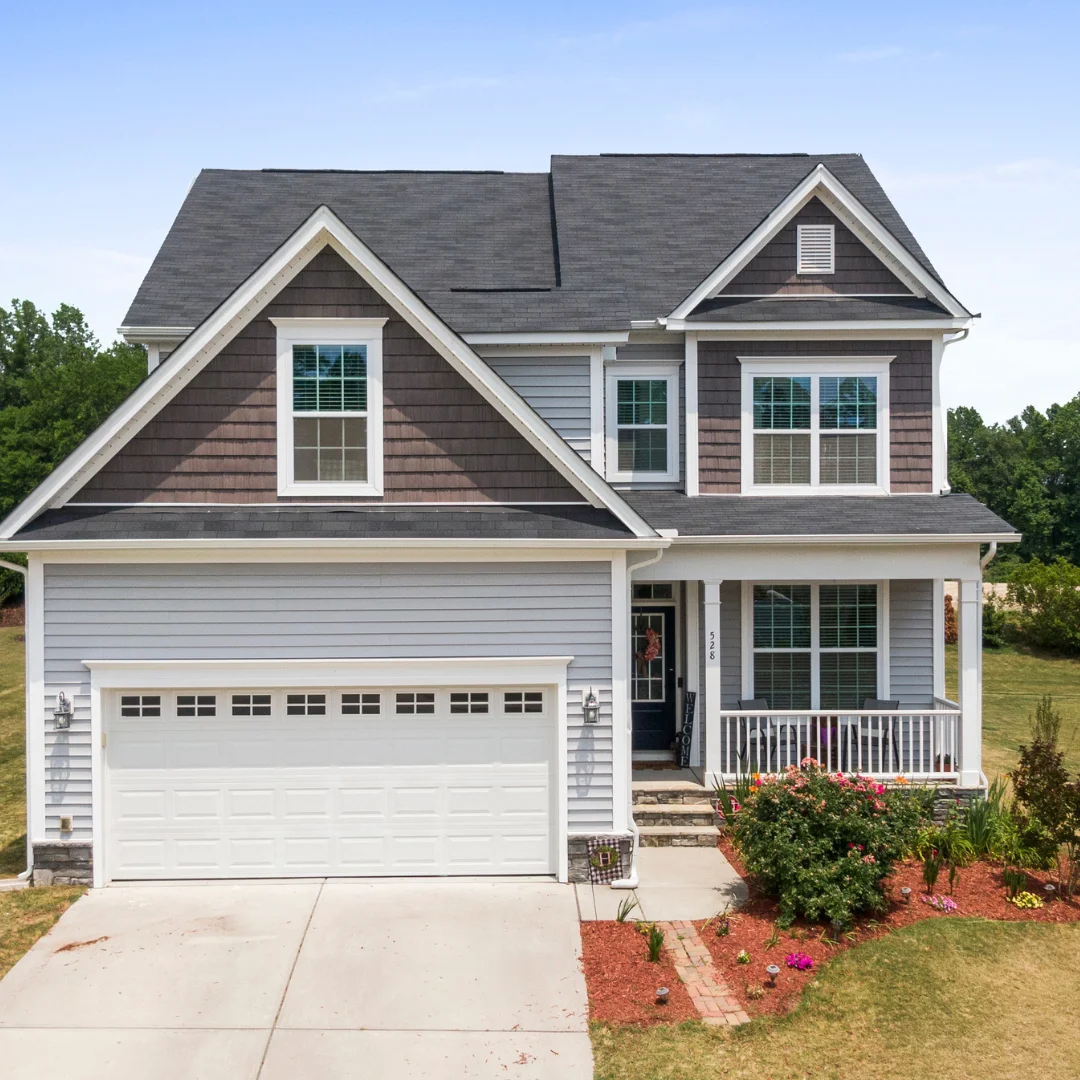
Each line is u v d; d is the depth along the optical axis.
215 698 11.73
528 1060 8.06
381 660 11.62
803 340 14.94
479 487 12.10
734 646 15.36
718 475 14.94
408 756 11.85
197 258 16.20
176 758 11.70
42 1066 7.95
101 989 9.15
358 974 9.45
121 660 11.46
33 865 11.47
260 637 11.60
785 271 15.18
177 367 11.73
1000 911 10.72
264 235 16.97
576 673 11.79
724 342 14.95
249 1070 7.93
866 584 15.36
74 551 11.33
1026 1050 8.13
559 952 9.91
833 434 14.98
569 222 17.31
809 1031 8.42
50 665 11.47
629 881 11.57
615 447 15.41
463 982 9.31
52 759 11.49
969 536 13.33
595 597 11.78
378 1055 8.14
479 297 15.29
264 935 10.27
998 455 73.94
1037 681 28.89
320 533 11.41
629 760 11.82
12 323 78.56
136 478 11.91
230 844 11.74
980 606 13.65
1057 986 9.16
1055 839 11.70
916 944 9.88
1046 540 69.31
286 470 12.02
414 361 12.09
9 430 49.56
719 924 10.30
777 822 10.75
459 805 11.89
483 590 11.74
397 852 11.84
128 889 11.46
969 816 12.58
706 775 13.51
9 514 11.41
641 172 18.84
